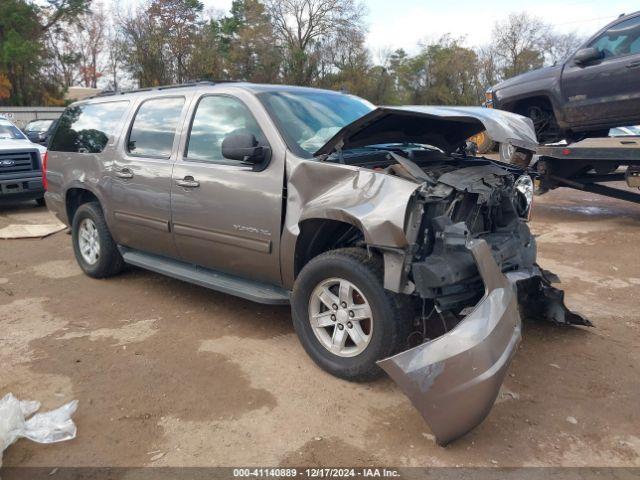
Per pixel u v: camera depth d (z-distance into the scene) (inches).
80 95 1776.6
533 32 1840.6
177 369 149.1
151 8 1380.4
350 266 132.1
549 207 369.7
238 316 186.5
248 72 1630.2
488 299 118.4
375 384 139.3
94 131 220.4
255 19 1617.9
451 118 138.9
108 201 208.5
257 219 155.2
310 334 145.9
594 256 252.4
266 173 153.3
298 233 144.7
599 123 327.6
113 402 133.0
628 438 117.0
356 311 135.6
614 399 131.9
